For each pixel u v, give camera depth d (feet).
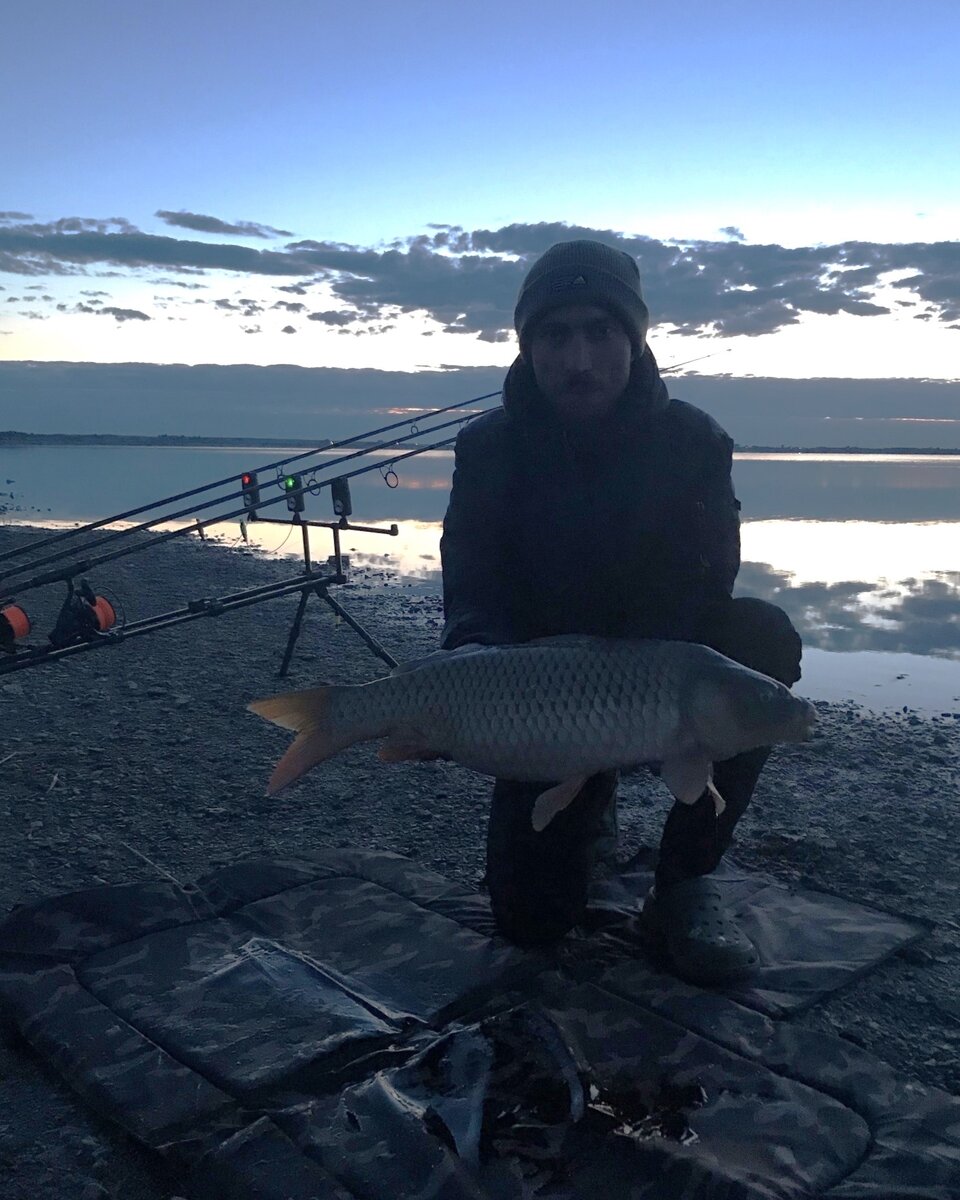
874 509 56.03
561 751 7.34
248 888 10.19
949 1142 6.49
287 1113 6.79
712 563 9.30
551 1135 6.54
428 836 12.21
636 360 9.34
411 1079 7.14
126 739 16.26
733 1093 7.02
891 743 16.07
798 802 13.39
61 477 97.35
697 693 7.07
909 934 9.53
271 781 7.92
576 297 8.83
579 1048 7.56
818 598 28.99
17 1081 7.38
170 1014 7.97
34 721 17.42
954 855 11.63
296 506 20.04
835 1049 7.54
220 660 22.41
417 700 7.67
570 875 8.95
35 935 9.16
